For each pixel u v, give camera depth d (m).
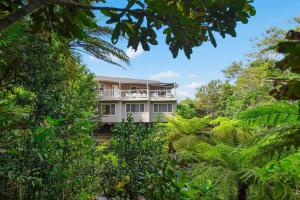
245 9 1.88
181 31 1.81
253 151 3.58
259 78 18.09
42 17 2.05
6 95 4.30
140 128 5.05
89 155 4.90
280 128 3.03
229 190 4.92
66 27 2.04
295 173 4.25
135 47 1.90
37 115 4.13
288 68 0.99
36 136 3.43
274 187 4.46
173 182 4.03
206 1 1.79
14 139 3.48
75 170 4.42
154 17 1.81
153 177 3.98
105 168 4.75
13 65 4.33
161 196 3.93
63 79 4.84
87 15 1.99
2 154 3.32
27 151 3.48
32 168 3.54
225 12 1.85
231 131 8.76
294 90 1.01
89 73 9.38
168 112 29.47
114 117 29.31
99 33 8.16
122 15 1.83
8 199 3.43
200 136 12.94
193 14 1.87
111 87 31.25
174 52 1.90
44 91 4.32
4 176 3.28
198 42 1.87
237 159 5.00
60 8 2.02
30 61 4.37
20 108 3.97
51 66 4.56
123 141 4.87
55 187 3.75
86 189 4.63
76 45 7.98
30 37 4.34
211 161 5.57
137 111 29.58
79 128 4.58
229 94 27.12
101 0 2.04
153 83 31.66
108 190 4.66
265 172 4.61
